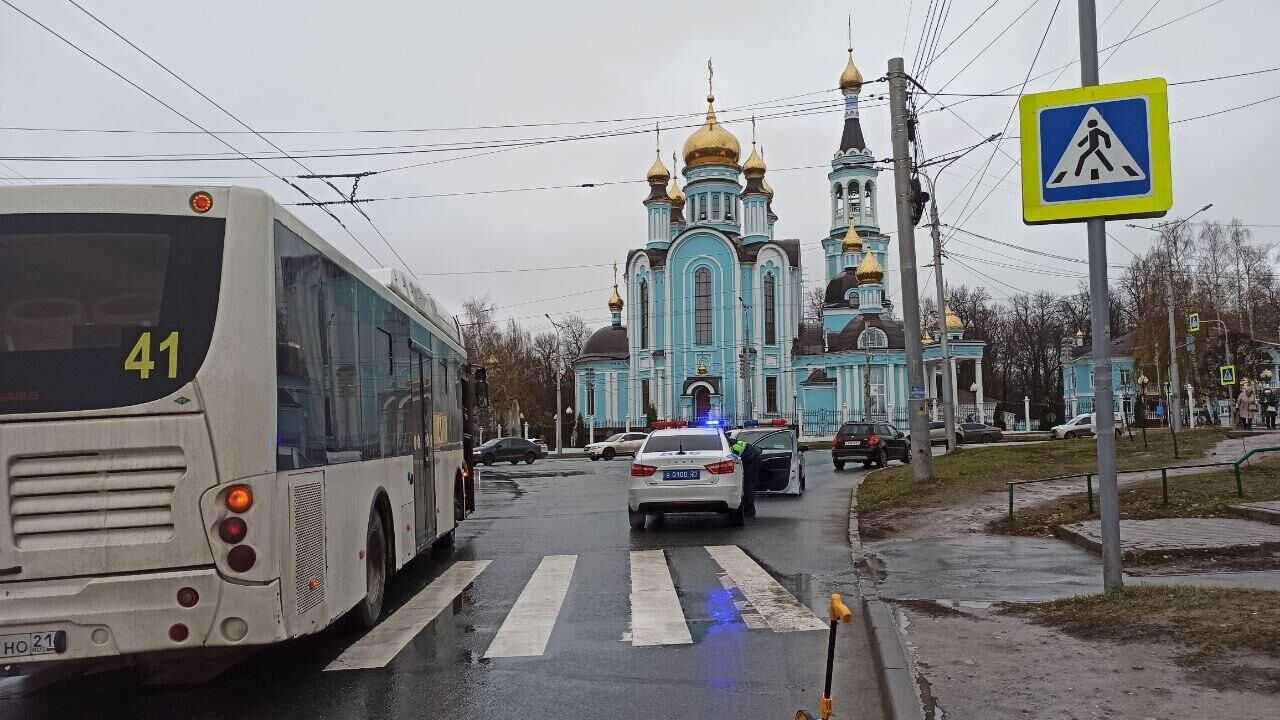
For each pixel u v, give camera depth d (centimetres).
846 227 7094
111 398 550
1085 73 712
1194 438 2958
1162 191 685
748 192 6850
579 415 7331
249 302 567
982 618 711
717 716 539
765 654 676
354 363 751
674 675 625
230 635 551
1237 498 1277
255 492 555
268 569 557
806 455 4484
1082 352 7269
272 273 579
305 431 622
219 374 557
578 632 759
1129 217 695
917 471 1903
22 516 544
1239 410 3684
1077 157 698
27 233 560
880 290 6569
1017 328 9231
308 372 634
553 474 3419
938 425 5406
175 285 562
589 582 998
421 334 1069
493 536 1461
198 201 572
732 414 6519
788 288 6638
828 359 6412
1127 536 1049
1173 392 3784
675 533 1408
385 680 629
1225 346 4447
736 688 593
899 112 1950
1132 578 858
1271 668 504
